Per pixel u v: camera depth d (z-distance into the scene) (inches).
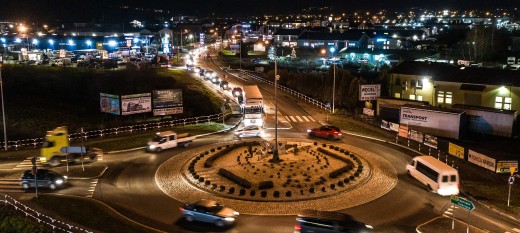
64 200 1298.0
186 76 3897.6
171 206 1267.2
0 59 4192.9
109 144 1951.3
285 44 6796.3
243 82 3745.1
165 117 2529.5
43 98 2711.6
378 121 2400.3
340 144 1937.7
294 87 3508.9
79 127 2276.1
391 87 2920.8
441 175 1344.7
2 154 1825.8
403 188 1405.0
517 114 2190.0
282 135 2112.5
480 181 1505.9
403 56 4940.9
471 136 2140.7
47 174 1407.5
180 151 1834.4
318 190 1359.5
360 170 1530.5
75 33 7608.3
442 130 2103.8
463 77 2573.8
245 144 1876.2
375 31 6697.8
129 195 1352.1
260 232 1096.8
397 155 1780.3
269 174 1496.1
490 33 5305.1
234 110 2758.4
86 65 4121.6
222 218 1116.5
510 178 1274.6
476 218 1194.0
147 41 6565.0
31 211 1222.3
